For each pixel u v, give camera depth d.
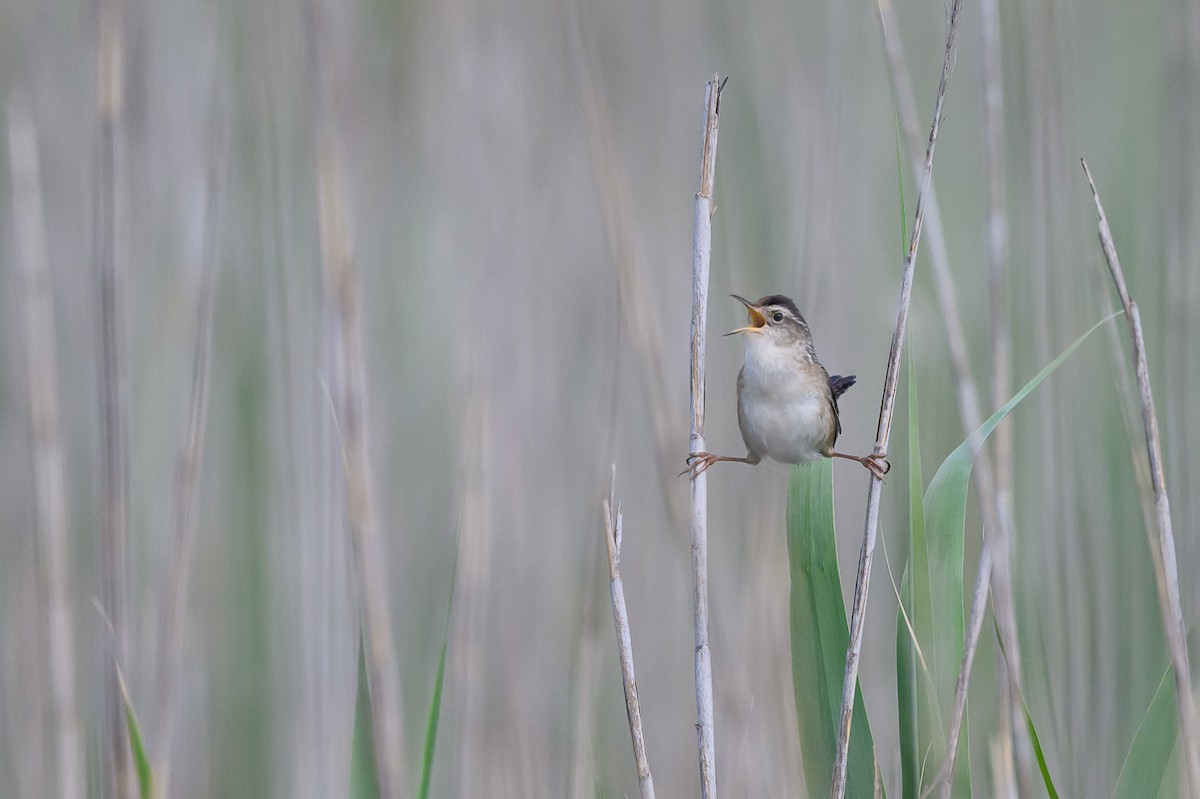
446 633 6.16
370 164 13.49
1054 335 9.55
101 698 7.78
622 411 11.53
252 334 10.35
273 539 9.80
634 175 13.55
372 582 6.06
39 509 7.58
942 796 5.43
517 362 11.84
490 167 13.30
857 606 5.57
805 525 5.86
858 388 11.95
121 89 7.26
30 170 7.71
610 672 10.30
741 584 9.78
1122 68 12.08
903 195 5.75
